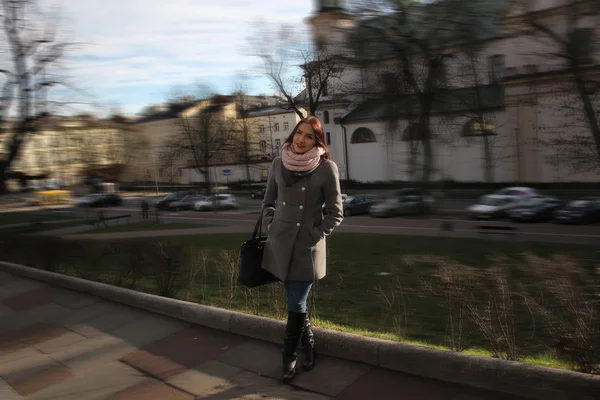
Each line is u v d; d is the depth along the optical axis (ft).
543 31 52.49
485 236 61.52
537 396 8.63
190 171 252.83
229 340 13.48
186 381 11.15
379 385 9.94
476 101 81.15
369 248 54.13
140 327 15.57
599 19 46.73
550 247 50.83
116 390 11.05
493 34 61.26
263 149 228.84
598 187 109.50
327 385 10.21
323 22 66.64
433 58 66.64
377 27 64.39
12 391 11.62
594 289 13.98
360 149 174.91
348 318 20.81
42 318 18.04
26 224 96.58
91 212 140.26
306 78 139.95
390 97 71.15
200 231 86.12
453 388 9.46
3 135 48.96
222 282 25.48
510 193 94.94
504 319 12.10
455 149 105.81
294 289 10.33
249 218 112.06
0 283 25.04
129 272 22.62
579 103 60.23
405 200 94.22
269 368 11.41
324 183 10.07
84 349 14.14
